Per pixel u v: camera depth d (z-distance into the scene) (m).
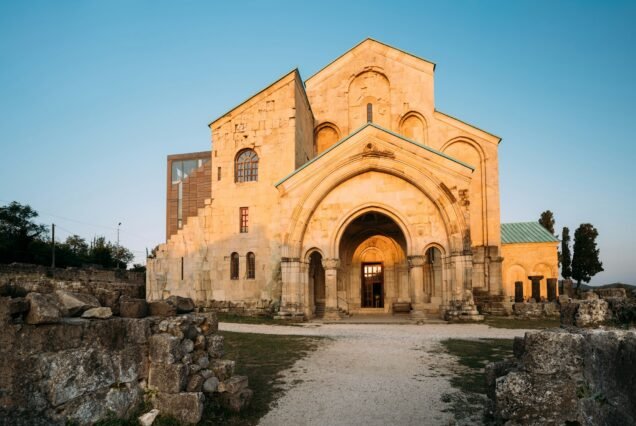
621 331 5.41
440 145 33.62
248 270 30.56
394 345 16.17
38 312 6.50
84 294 8.16
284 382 11.28
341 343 16.59
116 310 8.52
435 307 30.36
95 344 7.29
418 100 34.41
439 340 17.27
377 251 33.84
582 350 5.73
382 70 35.38
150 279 32.66
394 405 9.52
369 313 32.16
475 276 31.52
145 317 8.73
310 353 14.73
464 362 13.30
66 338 6.86
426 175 26.19
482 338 17.80
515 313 27.20
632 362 5.06
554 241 38.94
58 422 6.52
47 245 58.00
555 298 29.17
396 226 32.84
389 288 32.91
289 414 9.05
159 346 8.26
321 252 27.23
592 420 5.42
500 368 7.62
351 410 9.27
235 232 30.95
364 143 27.25
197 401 7.98
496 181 32.31
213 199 31.77
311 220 27.67
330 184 27.38
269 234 30.25
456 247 25.17
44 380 6.44
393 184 26.95
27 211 54.94
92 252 76.44
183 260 32.12
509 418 5.84
